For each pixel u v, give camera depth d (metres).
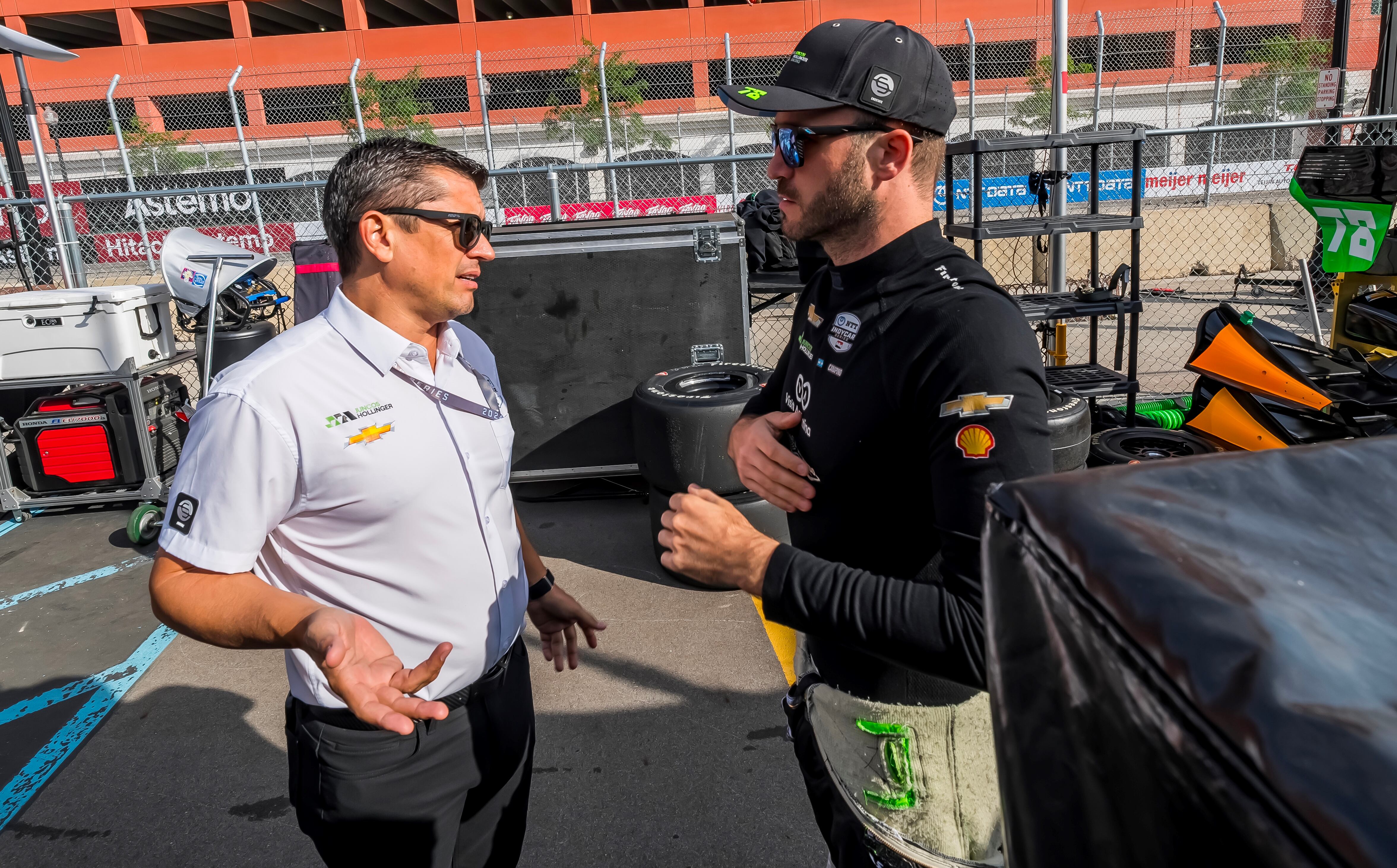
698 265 4.46
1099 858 0.46
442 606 1.48
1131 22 23.97
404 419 1.41
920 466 1.20
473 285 1.44
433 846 1.56
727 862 2.30
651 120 24.41
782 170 1.30
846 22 1.27
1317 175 4.69
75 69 28.80
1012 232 4.25
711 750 2.75
